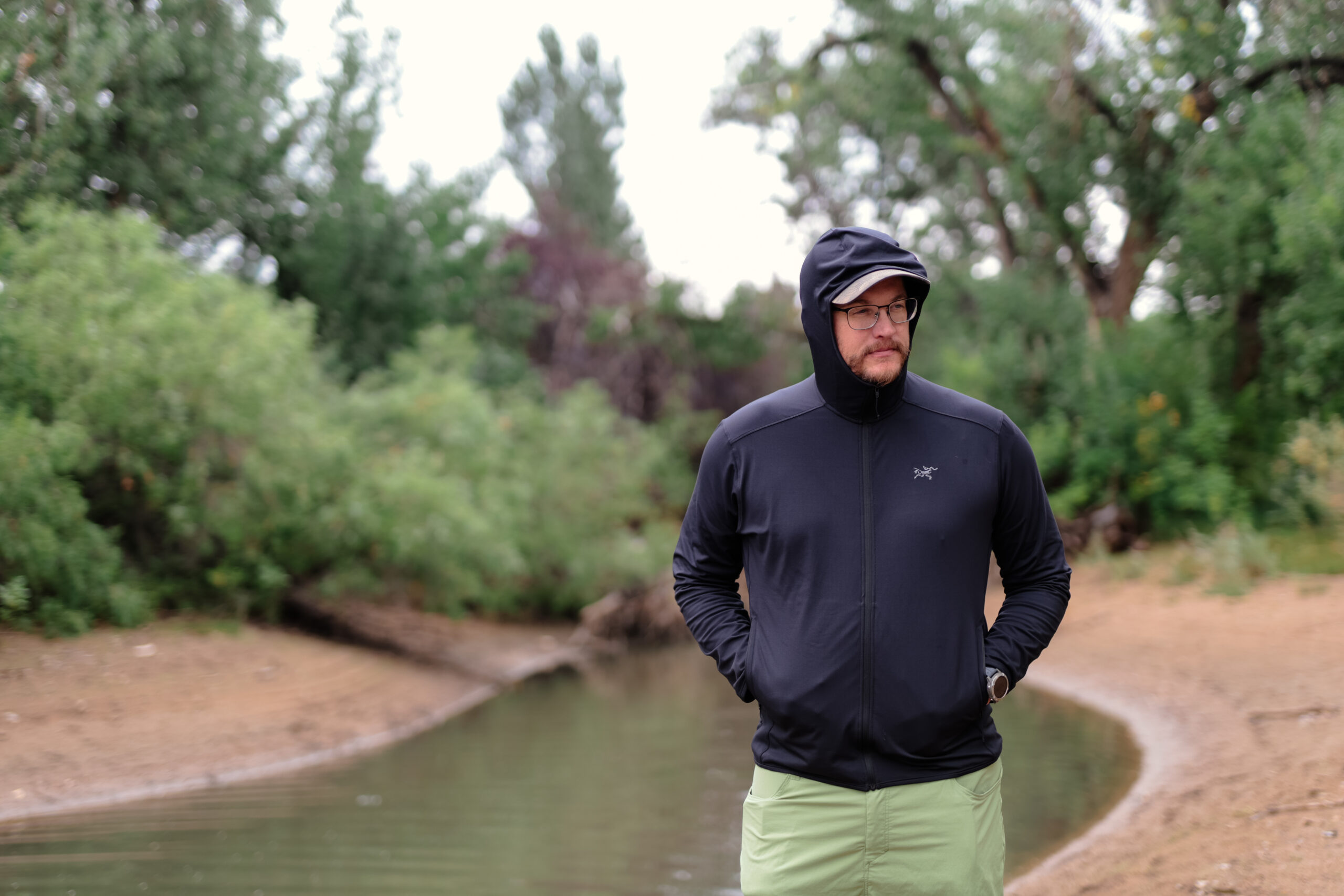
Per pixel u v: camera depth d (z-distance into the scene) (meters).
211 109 14.78
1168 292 14.24
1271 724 6.66
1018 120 16.30
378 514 11.39
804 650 2.38
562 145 44.06
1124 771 6.42
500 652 12.73
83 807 6.11
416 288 20.72
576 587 15.92
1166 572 12.47
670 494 22.45
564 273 30.45
